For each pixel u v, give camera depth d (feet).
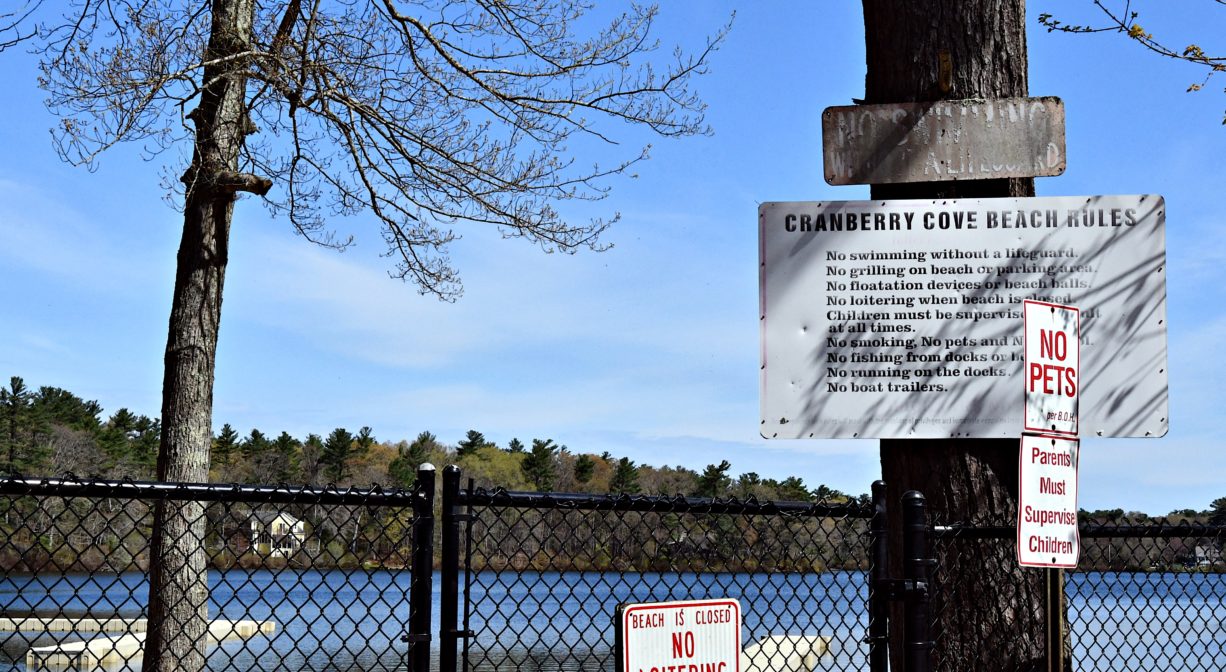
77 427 270.26
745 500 12.14
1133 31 20.21
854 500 12.67
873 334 13.51
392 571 11.64
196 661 24.11
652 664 11.46
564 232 38.29
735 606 12.07
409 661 10.71
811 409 13.44
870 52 14.82
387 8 36.76
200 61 32.12
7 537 11.22
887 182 13.99
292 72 33.55
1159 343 13.42
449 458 309.01
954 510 13.34
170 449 29.66
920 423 13.35
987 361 13.39
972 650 13.20
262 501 10.36
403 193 37.19
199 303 30.73
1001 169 13.88
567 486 301.43
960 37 14.15
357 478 281.54
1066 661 13.83
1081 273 13.51
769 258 13.67
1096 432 13.33
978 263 13.53
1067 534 12.24
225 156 31.91
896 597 12.32
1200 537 15.71
